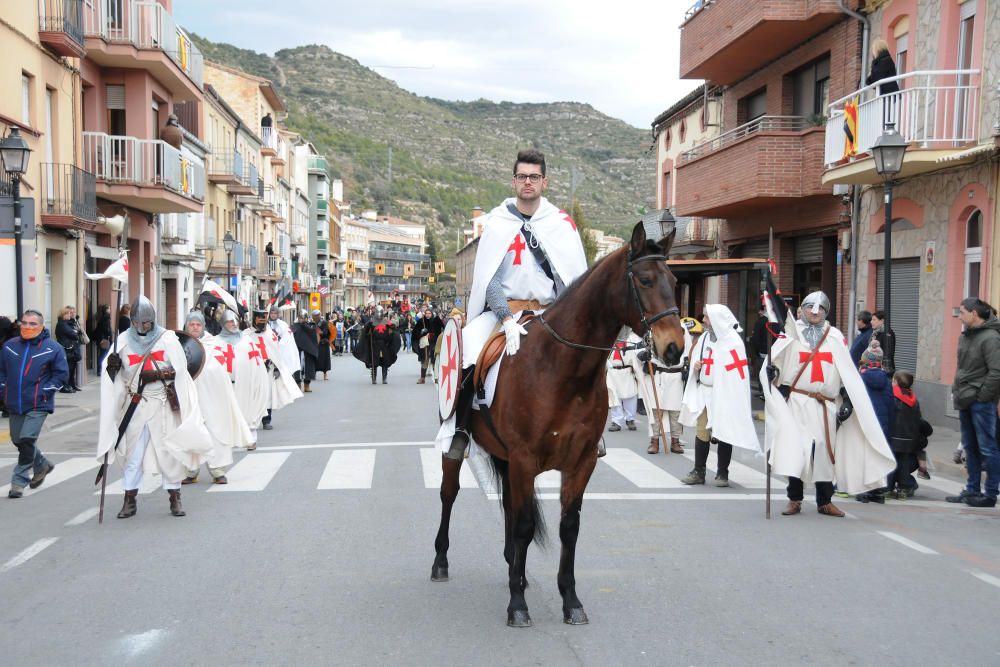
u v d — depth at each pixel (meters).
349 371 33.31
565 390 5.29
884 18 17.92
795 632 5.38
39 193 21.14
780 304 8.94
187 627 5.47
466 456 6.39
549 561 7.03
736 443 9.68
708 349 10.46
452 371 5.96
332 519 8.45
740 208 22.91
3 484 10.48
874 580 6.51
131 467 8.56
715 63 23.73
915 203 16.61
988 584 6.42
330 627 5.47
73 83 23.48
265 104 59.81
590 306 5.24
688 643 5.20
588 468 5.48
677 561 7.02
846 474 8.99
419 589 6.26
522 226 6.05
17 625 5.52
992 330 9.39
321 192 91.69
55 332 20.28
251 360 13.88
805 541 7.70
